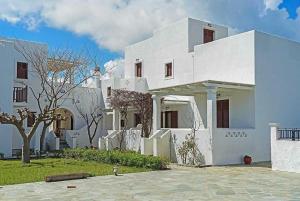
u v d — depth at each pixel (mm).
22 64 29516
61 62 31438
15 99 28344
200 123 23016
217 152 17875
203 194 10352
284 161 15625
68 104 31547
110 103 28281
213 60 22438
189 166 17672
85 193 10609
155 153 20047
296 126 21484
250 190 10961
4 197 10070
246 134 19000
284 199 9602
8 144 24219
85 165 18109
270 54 20453
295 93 21656
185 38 25000
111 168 16734
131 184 12234
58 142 29172
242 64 20328
